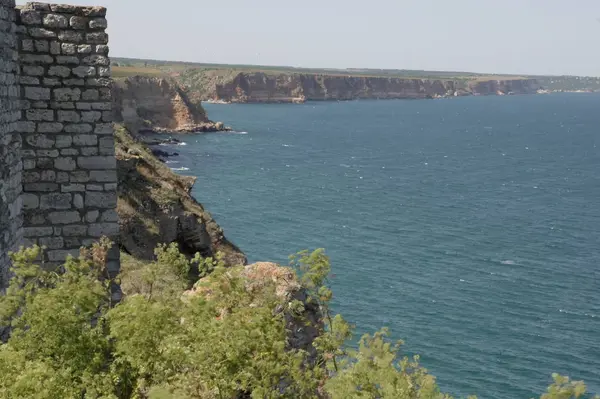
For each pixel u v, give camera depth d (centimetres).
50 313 1107
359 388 1194
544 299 5819
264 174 11781
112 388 1067
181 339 1095
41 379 977
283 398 1182
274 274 1689
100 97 1545
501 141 19425
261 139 17650
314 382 1250
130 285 2450
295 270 1736
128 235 3412
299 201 9500
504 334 5062
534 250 7344
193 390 1048
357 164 13775
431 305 5550
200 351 1070
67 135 1533
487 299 5756
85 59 1529
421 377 1207
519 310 5547
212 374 1059
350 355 1301
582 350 4850
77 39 1520
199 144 15738
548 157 15900
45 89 1509
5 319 1208
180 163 12475
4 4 1391
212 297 1288
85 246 1560
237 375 1072
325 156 14850
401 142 18550
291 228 7856
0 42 1363
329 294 1570
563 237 7956
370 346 1223
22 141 1506
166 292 2355
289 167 12825
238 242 7131
